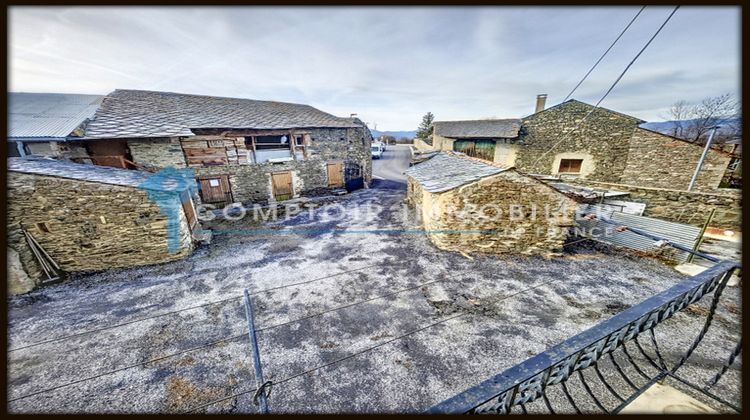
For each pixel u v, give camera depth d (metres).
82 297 6.14
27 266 6.32
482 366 4.24
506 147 16.80
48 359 4.45
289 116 15.59
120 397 3.83
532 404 3.67
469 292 6.12
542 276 6.74
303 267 7.52
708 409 1.68
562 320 5.19
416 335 4.88
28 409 3.70
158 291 6.39
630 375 3.91
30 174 6.14
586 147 14.46
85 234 6.88
